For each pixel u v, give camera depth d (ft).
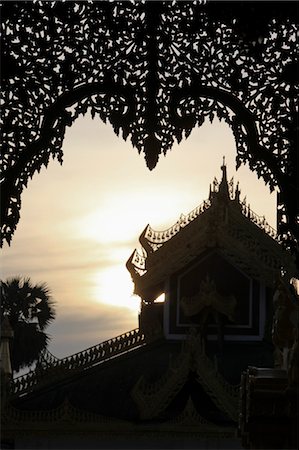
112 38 51.67
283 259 88.99
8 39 51.65
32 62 51.70
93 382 195.62
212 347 198.18
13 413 185.68
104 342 199.62
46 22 51.60
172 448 182.50
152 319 201.98
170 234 196.85
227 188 194.70
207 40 51.21
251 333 198.59
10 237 51.98
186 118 51.60
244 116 51.11
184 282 200.23
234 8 48.14
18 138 51.80
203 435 181.06
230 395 178.70
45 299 198.49
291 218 50.67
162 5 51.44
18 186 51.96
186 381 184.96
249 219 193.36
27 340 195.52
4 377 182.60
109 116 51.96
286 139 50.85
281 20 49.21
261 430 46.78
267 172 50.90
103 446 184.34
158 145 51.90
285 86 50.72
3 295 198.18
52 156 51.98
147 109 51.78
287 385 46.98
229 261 197.88
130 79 51.78
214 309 197.47
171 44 51.52
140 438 185.06
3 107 51.80
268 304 197.26
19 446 185.47
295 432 46.09
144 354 200.03
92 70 51.78
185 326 200.23
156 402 183.73
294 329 48.93
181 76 51.57
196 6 51.26
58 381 195.31
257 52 49.85
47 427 185.57
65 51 51.72
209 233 193.26
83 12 51.65
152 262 195.42
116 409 189.37
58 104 51.85
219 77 51.31
